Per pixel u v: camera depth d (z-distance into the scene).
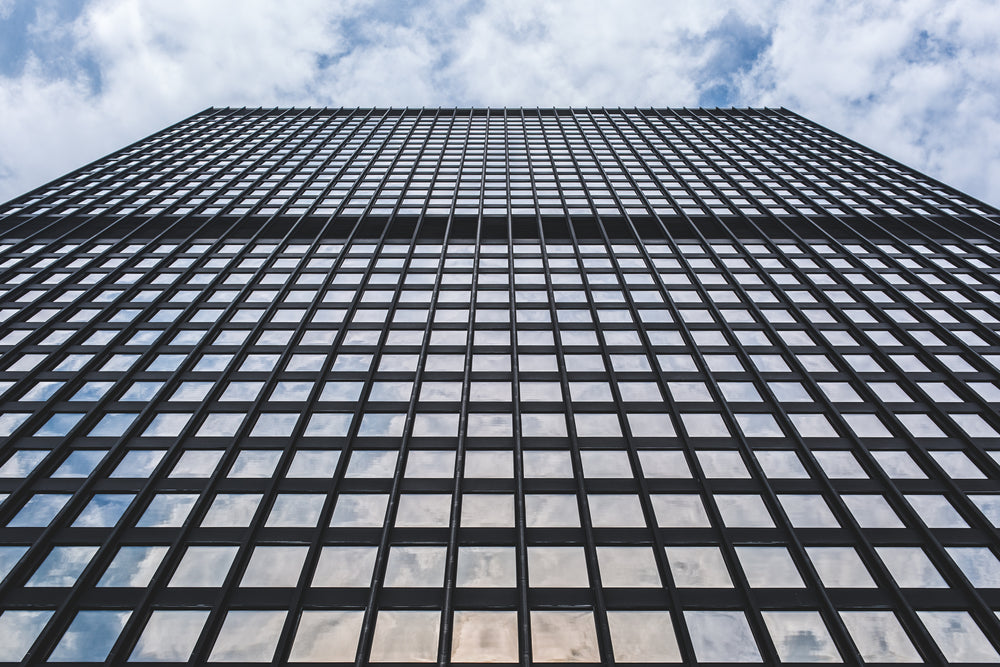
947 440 18.41
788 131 58.06
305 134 56.81
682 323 24.52
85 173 45.53
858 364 22.20
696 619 13.11
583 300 26.48
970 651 12.52
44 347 22.80
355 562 14.30
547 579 13.97
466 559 14.44
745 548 14.73
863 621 13.10
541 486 16.53
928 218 36.31
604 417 19.33
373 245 31.92
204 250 31.34
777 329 24.38
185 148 51.59
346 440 18.05
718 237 33.12
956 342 23.45
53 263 29.56
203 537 14.84
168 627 12.80
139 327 24.23
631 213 35.62
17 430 18.23
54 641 12.58
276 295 26.55
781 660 12.38
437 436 18.41
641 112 66.38
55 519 15.14
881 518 15.66
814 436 18.58
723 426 18.98
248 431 18.53
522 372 21.48
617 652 12.50
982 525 15.30
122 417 19.20
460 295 26.83
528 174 44.09
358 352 22.69
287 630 12.63
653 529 15.14
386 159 48.25
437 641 12.68
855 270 29.27
